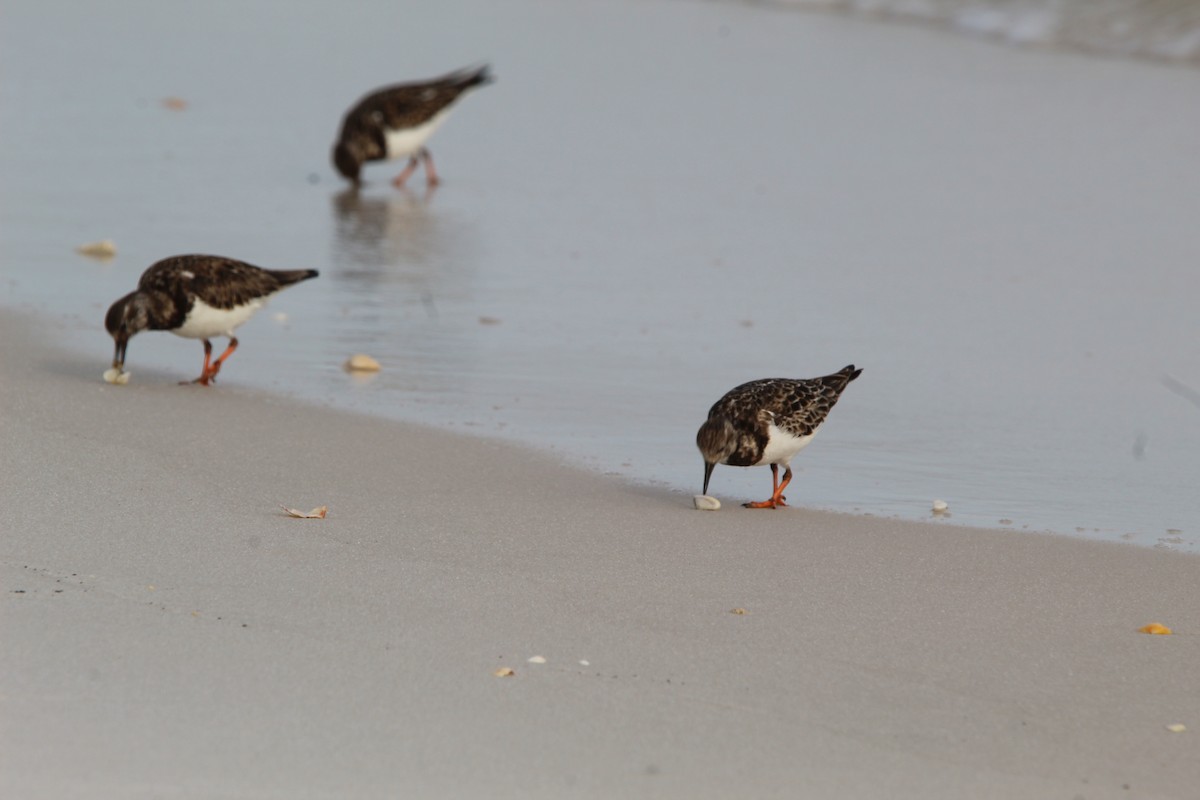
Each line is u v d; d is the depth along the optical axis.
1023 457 13.91
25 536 10.46
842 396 15.59
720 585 10.34
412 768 7.42
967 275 20.02
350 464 12.83
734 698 8.46
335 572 10.12
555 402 15.08
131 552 10.26
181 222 21.84
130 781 7.12
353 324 17.59
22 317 17.09
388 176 25.69
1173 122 28.11
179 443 13.06
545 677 8.59
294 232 21.72
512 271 20.05
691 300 18.84
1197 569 11.05
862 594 10.29
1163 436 14.53
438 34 36.34
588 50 34.91
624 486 12.73
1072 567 11.04
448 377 15.77
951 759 7.85
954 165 25.69
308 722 7.85
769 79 32.06
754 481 13.19
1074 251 21.08
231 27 36.66
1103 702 8.66
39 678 8.17
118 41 34.56
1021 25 35.41
